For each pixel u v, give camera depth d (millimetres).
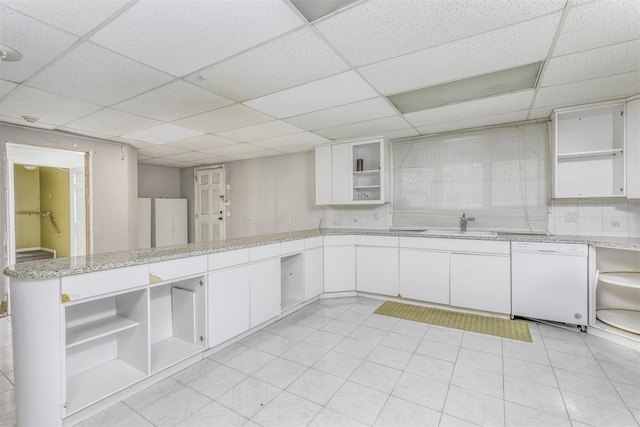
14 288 1645
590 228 3189
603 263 2959
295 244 3484
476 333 2854
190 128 3648
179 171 6988
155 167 6559
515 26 1674
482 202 3729
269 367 2283
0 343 2709
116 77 2244
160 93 2557
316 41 1811
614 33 1736
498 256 3172
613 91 2609
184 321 2523
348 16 1575
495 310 3193
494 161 3656
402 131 3904
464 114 3217
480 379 2092
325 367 2275
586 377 2092
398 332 2904
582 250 2785
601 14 1562
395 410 1783
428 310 3508
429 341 2699
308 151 5188
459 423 1668
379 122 3482
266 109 3000
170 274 2168
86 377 1995
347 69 2178
